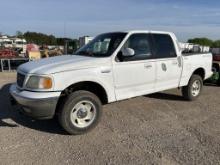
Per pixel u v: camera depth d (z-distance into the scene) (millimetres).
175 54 6688
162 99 7699
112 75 5406
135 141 4734
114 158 4098
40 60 5562
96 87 5441
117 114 6227
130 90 5793
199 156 4184
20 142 4617
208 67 7848
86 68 5066
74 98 4855
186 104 7242
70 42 22422
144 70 5941
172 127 5457
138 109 6668
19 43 48531
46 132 5102
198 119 6008
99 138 4855
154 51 6203
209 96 8320
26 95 4699
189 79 7285
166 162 3984
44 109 4660
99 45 5949
